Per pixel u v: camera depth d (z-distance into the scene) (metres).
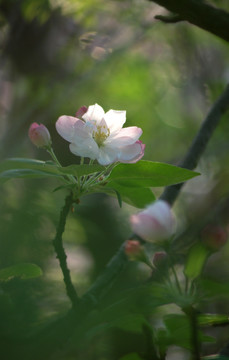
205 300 0.66
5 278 0.70
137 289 0.66
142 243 0.74
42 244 0.89
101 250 1.35
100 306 0.67
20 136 1.60
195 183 1.68
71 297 0.67
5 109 1.69
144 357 0.67
